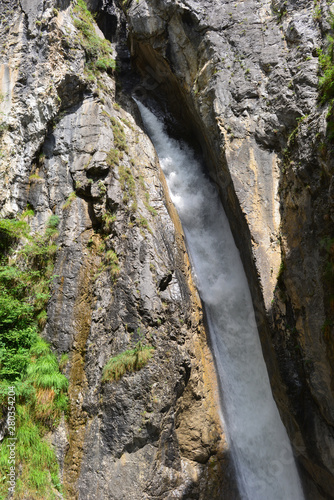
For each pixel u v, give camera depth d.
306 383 8.12
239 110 11.07
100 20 19.33
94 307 9.86
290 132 10.06
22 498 7.75
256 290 9.87
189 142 15.45
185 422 9.51
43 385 8.89
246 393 10.48
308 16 10.81
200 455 9.35
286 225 9.32
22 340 9.38
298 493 9.12
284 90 10.41
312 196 8.32
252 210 10.04
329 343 7.21
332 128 7.66
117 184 11.01
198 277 12.10
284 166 9.94
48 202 11.13
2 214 10.45
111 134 12.02
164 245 10.77
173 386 9.09
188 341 9.93
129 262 10.03
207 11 12.53
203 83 12.31
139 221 10.61
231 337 11.20
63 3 13.35
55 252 10.48
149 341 9.22
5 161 10.78
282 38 11.22
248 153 10.59
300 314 8.30
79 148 11.62
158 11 13.33
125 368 8.94
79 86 12.45
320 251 7.81
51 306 9.92
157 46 13.73
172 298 9.98
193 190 14.03
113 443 8.48
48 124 11.84
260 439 9.88
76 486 8.32
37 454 8.31
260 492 9.45
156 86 16.70
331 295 7.18
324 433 7.69
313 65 10.02
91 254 10.48
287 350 8.62
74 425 8.88
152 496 8.26
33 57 11.92
